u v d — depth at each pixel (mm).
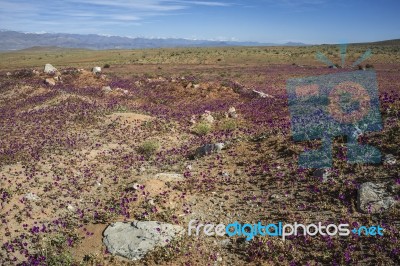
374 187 9086
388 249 7309
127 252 8180
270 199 10203
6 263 8406
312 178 10602
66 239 9016
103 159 16000
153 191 11188
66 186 12742
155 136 20156
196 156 15164
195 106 30906
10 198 11289
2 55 163500
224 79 52406
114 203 10891
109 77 50719
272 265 7562
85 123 22750
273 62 89438
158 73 64500
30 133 20984
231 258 7992
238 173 12250
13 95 35094
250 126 21547
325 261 7441
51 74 46094
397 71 57844
